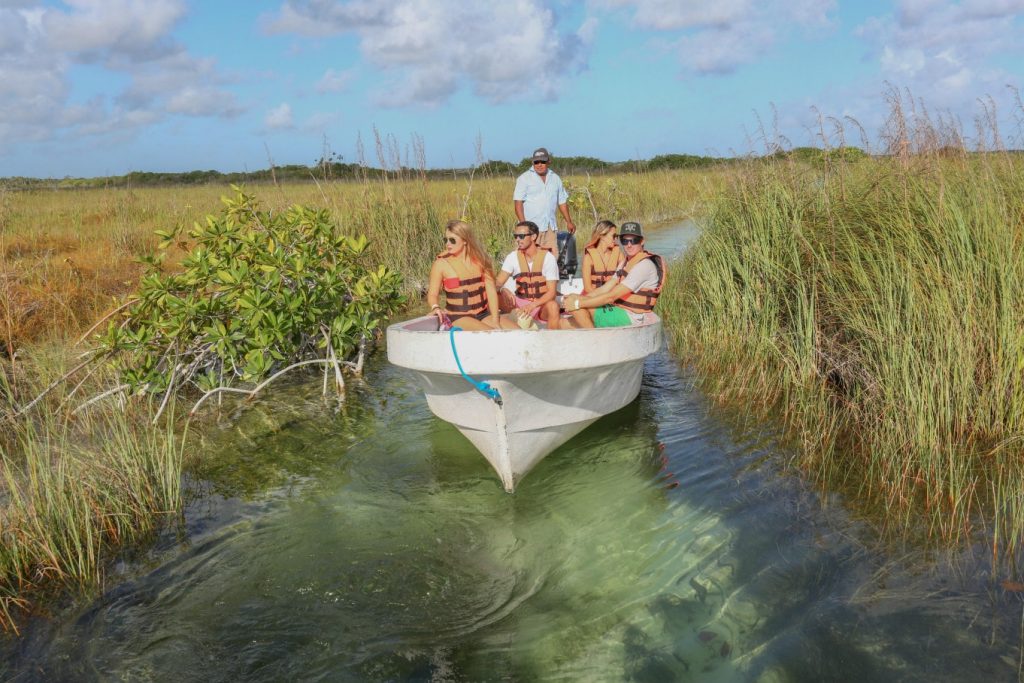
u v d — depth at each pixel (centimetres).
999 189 638
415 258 1210
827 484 472
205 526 463
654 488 490
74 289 976
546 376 482
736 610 351
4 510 439
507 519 465
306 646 344
